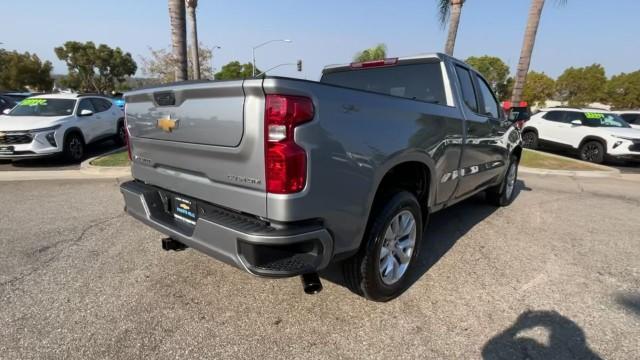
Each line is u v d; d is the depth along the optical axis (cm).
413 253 296
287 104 185
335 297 285
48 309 263
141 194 280
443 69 341
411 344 233
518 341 237
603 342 238
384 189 274
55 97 949
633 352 229
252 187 204
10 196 557
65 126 843
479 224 469
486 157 421
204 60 3094
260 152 193
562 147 1229
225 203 222
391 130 246
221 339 234
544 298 290
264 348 227
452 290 300
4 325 244
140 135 288
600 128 1137
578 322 259
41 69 4838
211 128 218
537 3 1119
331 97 204
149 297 281
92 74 5362
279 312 264
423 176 306
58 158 912
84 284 298
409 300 284
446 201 354
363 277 257
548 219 498
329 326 249
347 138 213
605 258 369
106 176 707
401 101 259
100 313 259
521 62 1175
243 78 196
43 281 303
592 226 472
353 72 409
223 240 208
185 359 216
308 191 196
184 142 241
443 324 254
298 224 201
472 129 365
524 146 1372
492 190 536
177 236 245
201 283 302
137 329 243
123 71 5531
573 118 1230
